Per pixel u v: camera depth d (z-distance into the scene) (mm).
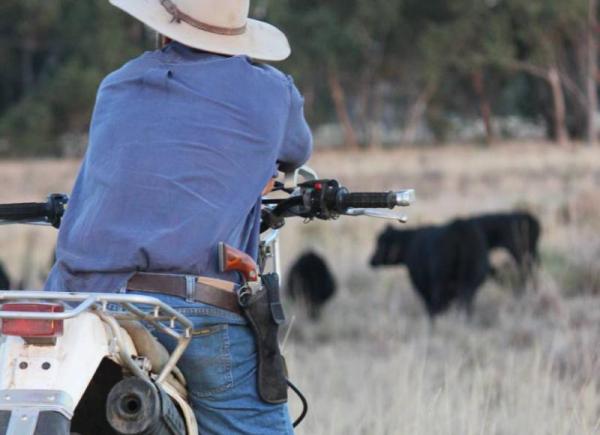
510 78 115688
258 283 6426
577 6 100750
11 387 5457
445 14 110125
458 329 19891
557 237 27562
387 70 114812
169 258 6133
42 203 7250
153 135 6371
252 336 6344
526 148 92375
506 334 18078
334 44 105750
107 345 5738
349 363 16578
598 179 44969
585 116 110062
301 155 6945
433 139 121625
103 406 6207
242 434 6336
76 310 5344
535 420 10758
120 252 6148
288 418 6555
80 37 106000
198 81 6508
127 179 6273
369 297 24156
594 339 15258
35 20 105625
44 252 31578
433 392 12844
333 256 28984
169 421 5805
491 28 104250
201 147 6344
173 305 6148
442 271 22609
